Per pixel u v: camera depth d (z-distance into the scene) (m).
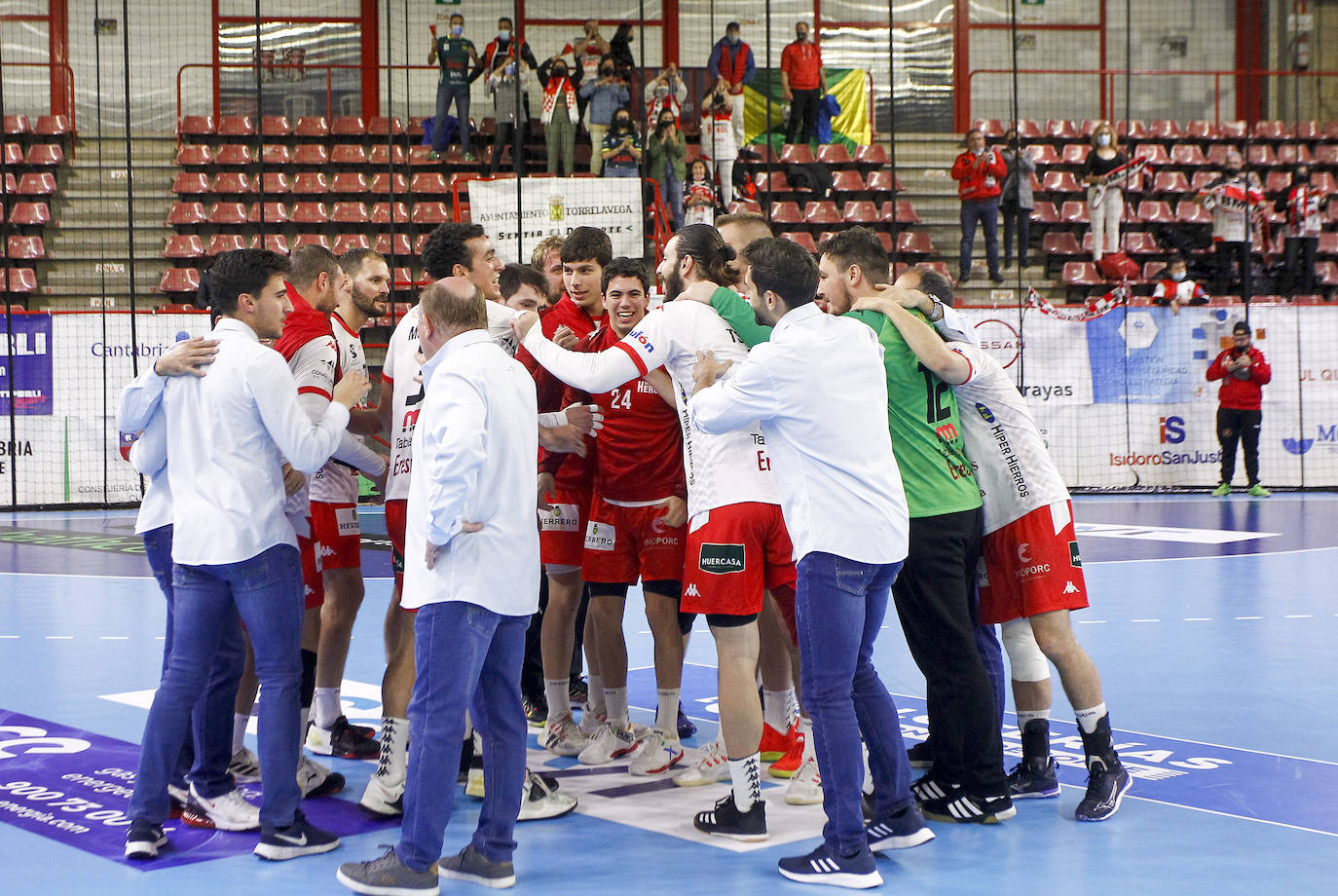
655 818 4.10
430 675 3.30
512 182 14.57
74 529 12.70
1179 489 15.59
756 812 3.85
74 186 17.78
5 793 4.25
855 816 3.39
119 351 14.06
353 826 3.99
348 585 4.80
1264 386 15.41
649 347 4.10
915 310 4.04
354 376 3.85
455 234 4.45
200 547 3.59
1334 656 6.51
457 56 17.11
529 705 5.54
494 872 3.42
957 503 3.91
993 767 3.98
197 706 3.92
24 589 9.04
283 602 3.63
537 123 18.02
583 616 5.77
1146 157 18.08
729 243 4.66
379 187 17.66
